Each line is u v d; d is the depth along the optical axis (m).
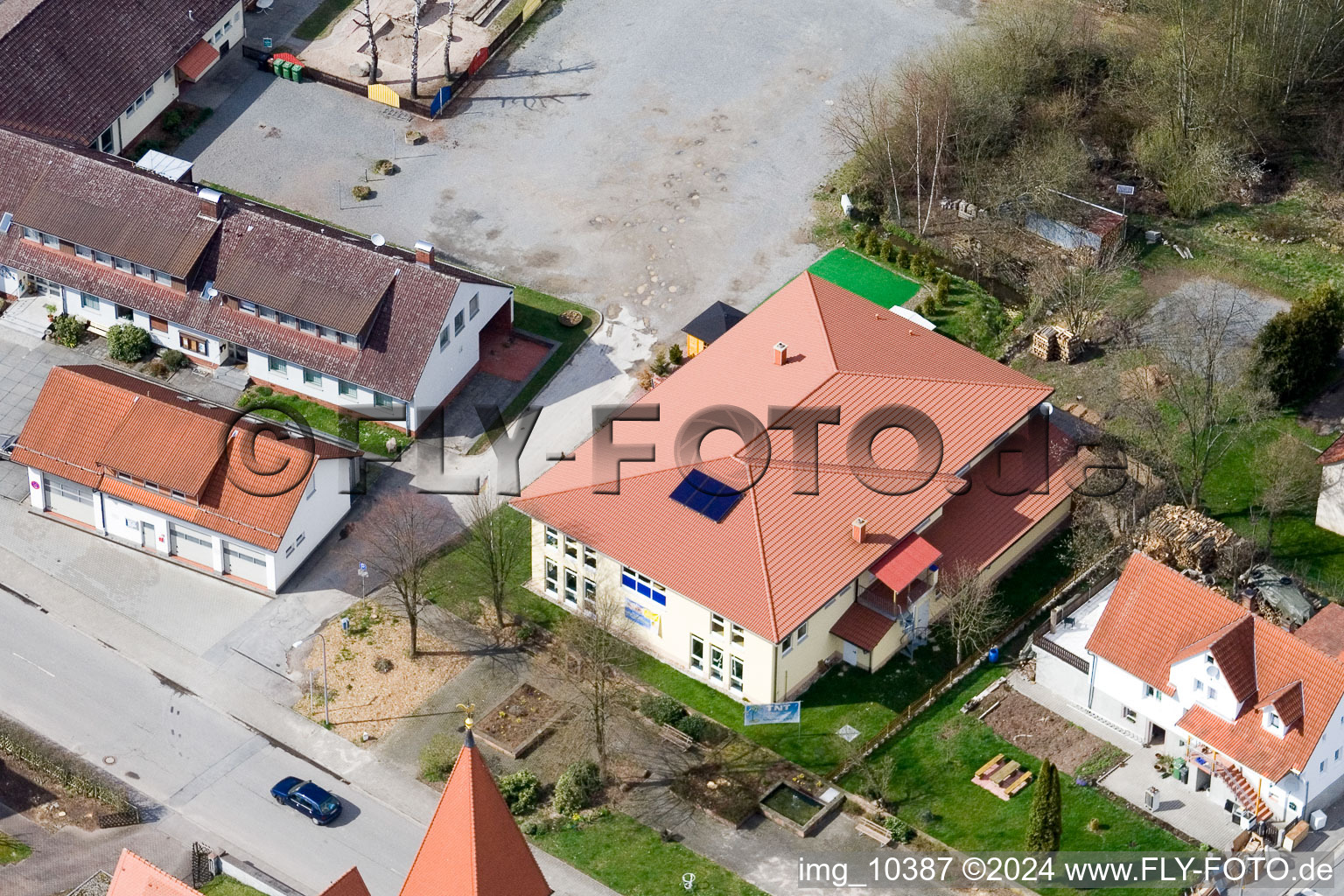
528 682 116.75
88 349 139.50
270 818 108.88
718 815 108.69
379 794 110.50
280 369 135.62
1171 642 109.94
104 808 109.12
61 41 150.12
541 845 107.06
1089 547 121.88
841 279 147.00
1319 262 148.62
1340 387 136.00
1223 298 144.88
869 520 116.81
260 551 120.88
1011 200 150.62
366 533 126.44
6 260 139.75
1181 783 110.38
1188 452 130.88
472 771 85.25
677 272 147.00
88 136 147.75
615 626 119.69
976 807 109.06
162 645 119.00
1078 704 114.94
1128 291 145.88
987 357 134.38
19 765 111.69
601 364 139.50
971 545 120.62
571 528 117.81
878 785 109.88
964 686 116.25
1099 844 106.81
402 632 119.88
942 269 149.00
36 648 118.44
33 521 127.12
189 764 111.88
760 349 126.38
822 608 113.31
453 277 132.38
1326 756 106.06
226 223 136.38
